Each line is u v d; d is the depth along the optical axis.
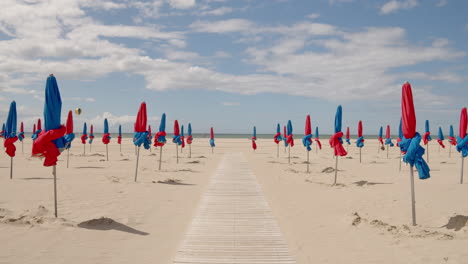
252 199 11.61
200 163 25.64
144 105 15.41
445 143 68.00
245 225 8.25
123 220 8.52
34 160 25.27
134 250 6.38
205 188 13.93
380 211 9.77
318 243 6.86
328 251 6.38
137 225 8.14
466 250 6.27
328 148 50.03
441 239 6.95
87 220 8.02
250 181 16.09
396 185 14.44
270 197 11.98
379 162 27.17
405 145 8.16
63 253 6.09
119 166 21.95
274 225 8.24
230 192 13.01
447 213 9.30
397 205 10.48
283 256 6.11
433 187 13.66
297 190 13.54
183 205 10.56
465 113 14.66
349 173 19.50
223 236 7.32
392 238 7.12
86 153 34.84
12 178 15.59
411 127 8.04
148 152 37.50
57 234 7.11
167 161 26.47
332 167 22.80
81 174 17.47
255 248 6.55
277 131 32.34
